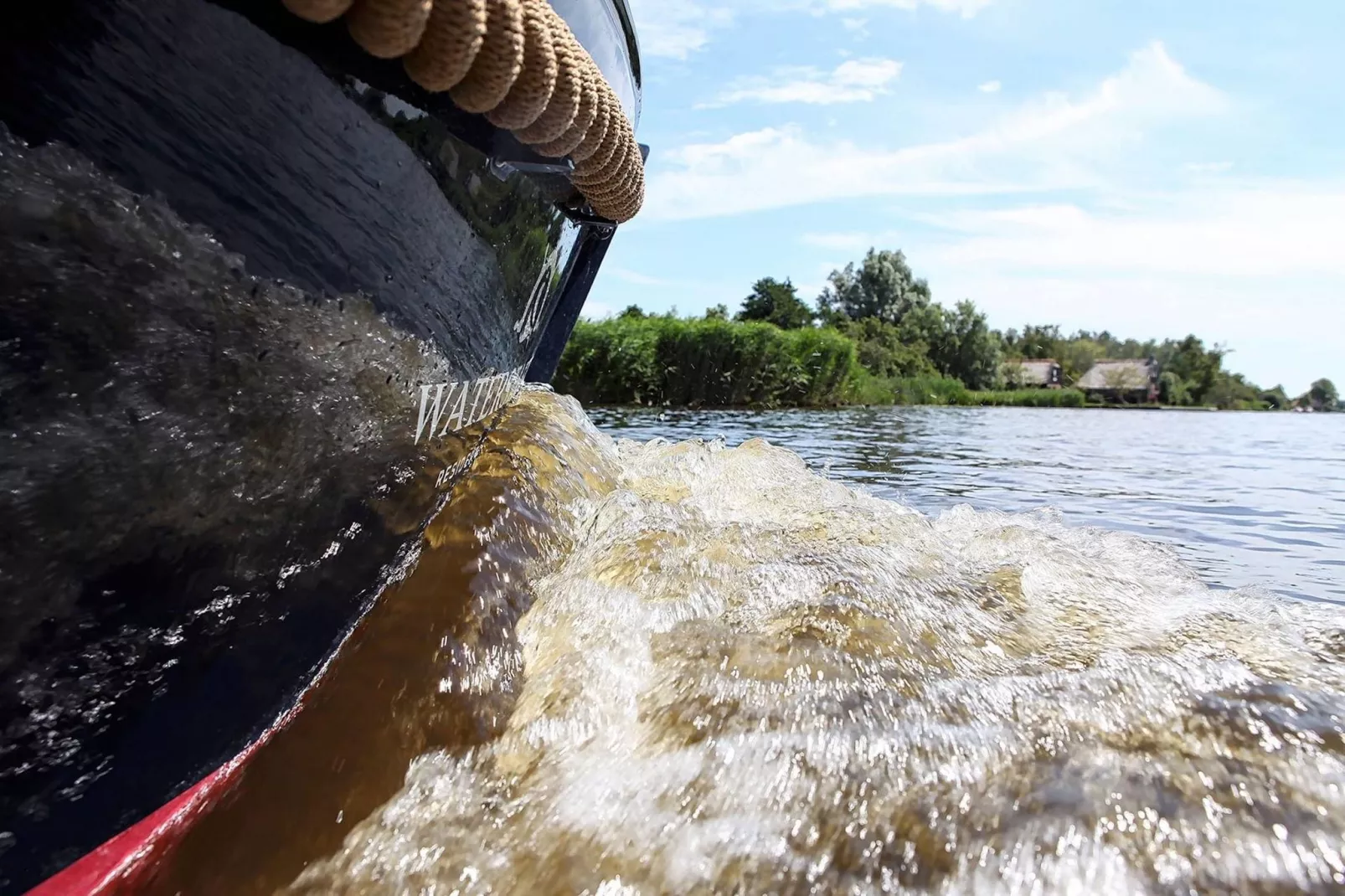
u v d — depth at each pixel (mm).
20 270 1082
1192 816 1235
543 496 2400
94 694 1304
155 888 1328
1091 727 1439
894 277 72812
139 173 1188
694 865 1255
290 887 1290
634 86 3258
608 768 1450
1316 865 1168
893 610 1931
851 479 7266
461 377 2352
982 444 12078
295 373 1526
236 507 1448
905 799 1308
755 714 1508
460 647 1729
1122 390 67625
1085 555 2885
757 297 60938
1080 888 1157
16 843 1281
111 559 1266
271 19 1256
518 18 1424
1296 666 1775
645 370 23266
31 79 1057
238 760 1564
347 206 1573
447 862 1300
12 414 1116
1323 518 5621
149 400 1265
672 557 2170
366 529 1832
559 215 2865
